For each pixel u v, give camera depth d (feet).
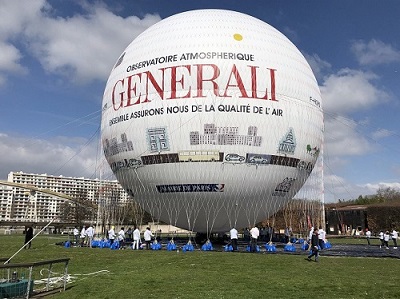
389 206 246.47
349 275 60.18
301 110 108.47
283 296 44.47
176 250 101.65
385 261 80.02
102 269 66.59
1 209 447.01
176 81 102.22
